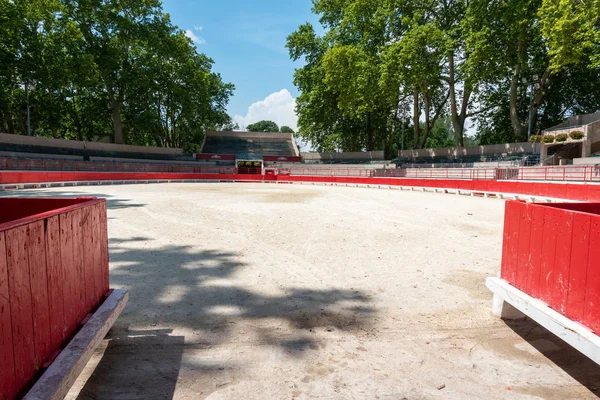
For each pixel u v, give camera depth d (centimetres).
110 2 4116
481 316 410
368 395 262
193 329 372
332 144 6125
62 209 258
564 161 2969
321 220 1156
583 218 277
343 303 449
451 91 3997
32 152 3678
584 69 3628
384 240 842
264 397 259
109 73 4184
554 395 264
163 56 4641
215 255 690
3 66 3362
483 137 4803
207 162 5366
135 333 360
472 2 3098
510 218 392
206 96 5234
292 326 381
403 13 3806
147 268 596
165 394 261
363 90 3769
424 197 2198
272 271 586
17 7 3312
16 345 194
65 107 4484
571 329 271
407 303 450
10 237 190
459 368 300
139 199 1866
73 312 274
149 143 6400
